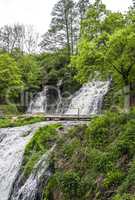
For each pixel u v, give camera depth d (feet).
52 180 40.75
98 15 62.23
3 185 56.65
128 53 54.95
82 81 62.90
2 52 199.11
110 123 45.57
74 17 197.36
